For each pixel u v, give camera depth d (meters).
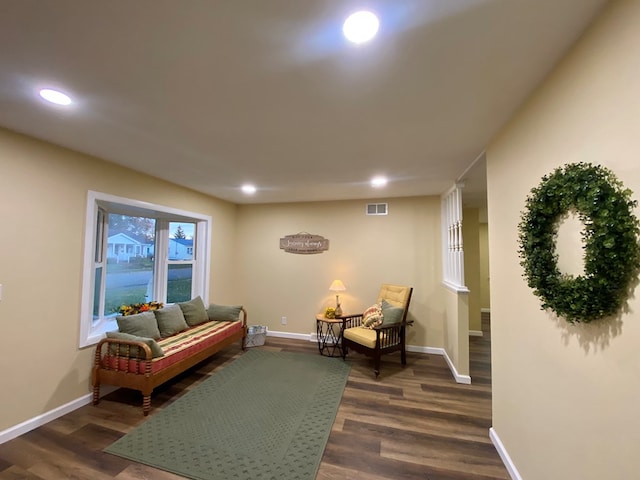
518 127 1.76
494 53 1.27
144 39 1.20
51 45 1.24
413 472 1.89
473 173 3.13
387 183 3.65
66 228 2.55
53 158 2.44
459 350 3.29
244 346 4.33
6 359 2.16
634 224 0.93
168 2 1.01
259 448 2.10
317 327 4.45
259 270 5.16
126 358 2.63
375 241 4.63
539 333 1.55
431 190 4.04
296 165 2.94
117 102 1.73
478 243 5.38
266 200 4.89
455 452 2.09
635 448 0.95
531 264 1.41
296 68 1.38
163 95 1.64
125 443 2.13
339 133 2.14
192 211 4.14
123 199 3.05
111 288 3.48
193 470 1.88
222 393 2.94
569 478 1.29
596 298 1.02
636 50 0.92
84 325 2.68
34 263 2.33
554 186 1.24
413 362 3.87
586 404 1.18
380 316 3.81
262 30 1.14
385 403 2.78
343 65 1.36
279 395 2.90
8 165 2.17
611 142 1.02
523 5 1.02
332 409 2.64
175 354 2.88
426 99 1.66
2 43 1.22
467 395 2.95
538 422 1.56
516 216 1.79
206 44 1.22
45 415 2.37
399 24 1.10
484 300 6.98
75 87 1.57
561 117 1.31
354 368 3.63
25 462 1.93
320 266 4.86
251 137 2.24
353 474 1.87
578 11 1.05
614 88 1.01
